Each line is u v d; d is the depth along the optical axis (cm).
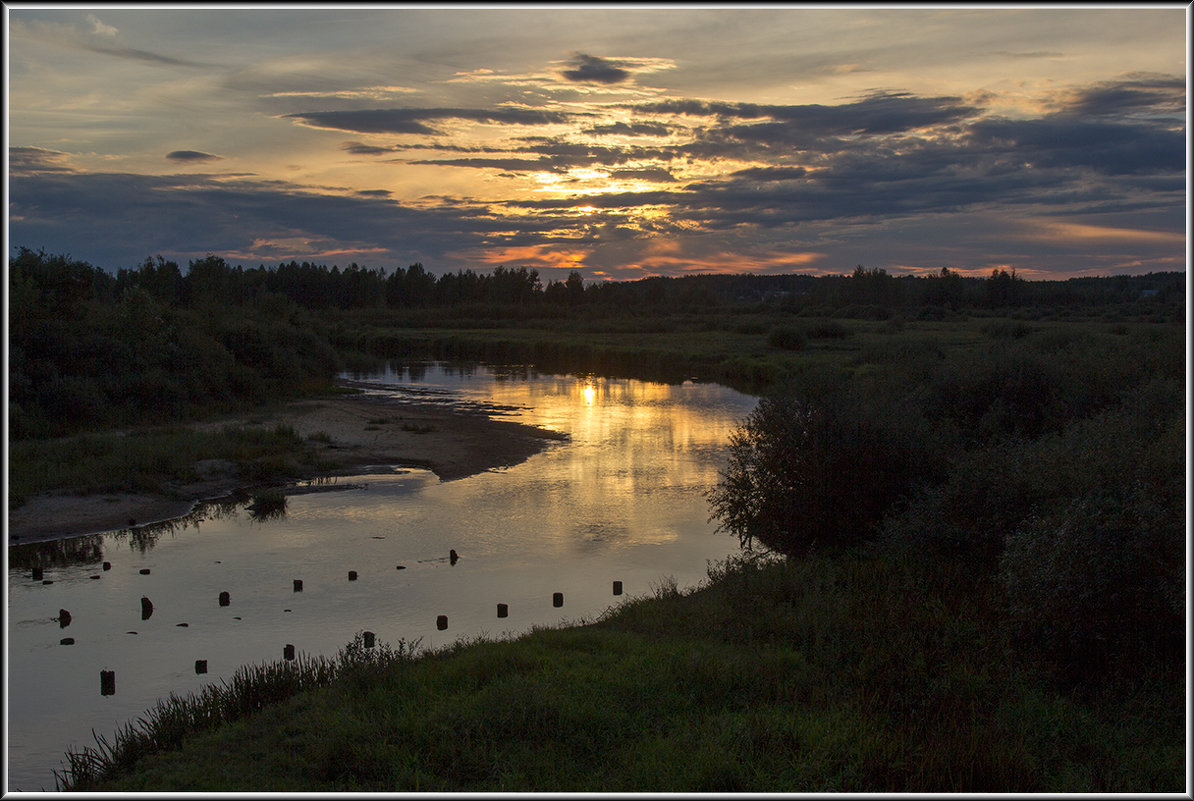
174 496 2062
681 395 4634
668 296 17462
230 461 2434
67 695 991
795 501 1551
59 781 779
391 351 8888
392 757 677
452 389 4906
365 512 1953
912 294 14788
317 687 891
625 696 808
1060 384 1973
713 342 8150
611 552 1622
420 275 15825
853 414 1554
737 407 4062
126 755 762
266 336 4488
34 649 1140
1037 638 941
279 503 1997
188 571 1505
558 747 704
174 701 877
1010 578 959
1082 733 748
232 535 1755
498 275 16162
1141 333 2677
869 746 699
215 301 4975
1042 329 6316
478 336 9775
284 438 2722
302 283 14225
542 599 1341
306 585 1418
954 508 1298
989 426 1866
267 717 804
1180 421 1144
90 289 3700
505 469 2488
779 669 879
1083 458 1104
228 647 1146
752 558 1374
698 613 1114
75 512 1888
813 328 8119
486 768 666
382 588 1402
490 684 826
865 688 844
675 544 1675
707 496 2088
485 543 1688
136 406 3050
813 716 762
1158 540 853
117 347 3188
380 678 854
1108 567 871
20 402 2717
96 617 1267
